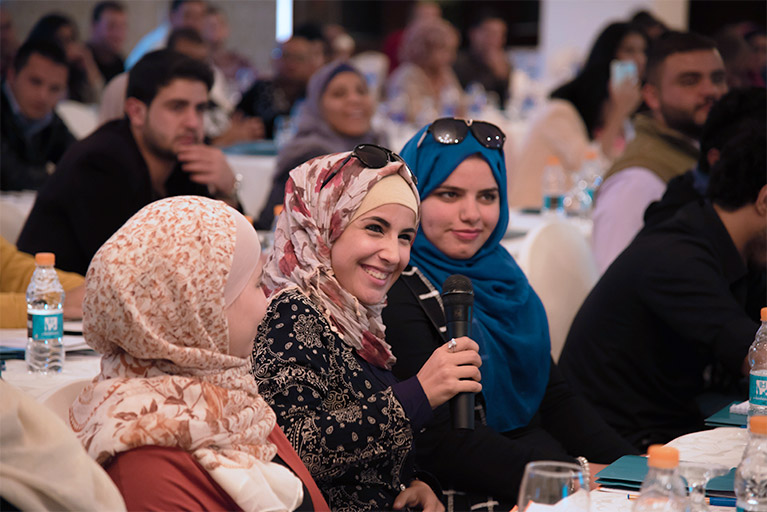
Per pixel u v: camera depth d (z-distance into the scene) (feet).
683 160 18.26
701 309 12.50
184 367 7.24
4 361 11.32
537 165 27.35
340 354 9.10
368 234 9.46
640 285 12.95
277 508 7.27
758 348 10.94
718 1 51.90
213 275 7.20
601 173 25.44
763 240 12.84
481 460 10.25
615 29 27.27
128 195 16.43
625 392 13.16
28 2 49.37
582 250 15.71
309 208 9.55
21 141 25.43
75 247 16.33
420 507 9.52
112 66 41.29
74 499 6.25
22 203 22.47
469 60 48.98
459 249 11.53
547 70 48.65
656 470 6.34
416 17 52.11
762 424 7.29
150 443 6.91
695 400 14.37
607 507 7.82
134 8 52.26
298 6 62.23
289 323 8.85
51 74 25.49
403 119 39.86
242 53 58.29
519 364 11.74
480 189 11.46
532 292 12.46
